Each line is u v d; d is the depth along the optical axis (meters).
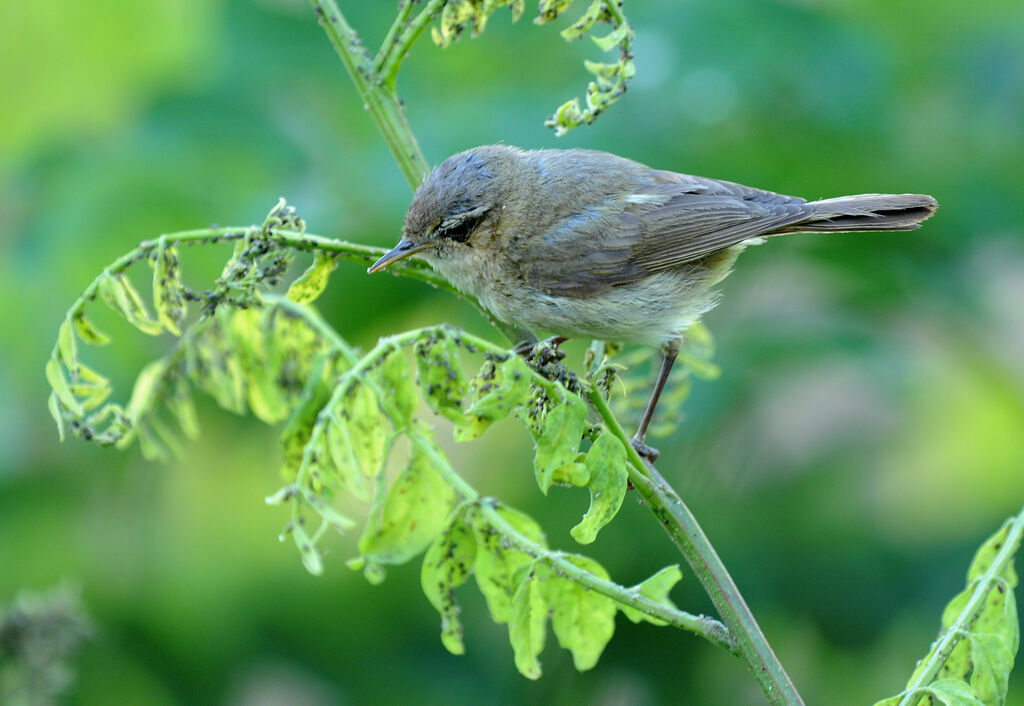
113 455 10.91
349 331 10.27
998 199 10.80
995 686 5.71
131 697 10.45
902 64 11.26
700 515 10.68
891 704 5.60
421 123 10.40
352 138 10.35
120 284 6.06
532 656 5.77
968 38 11.27
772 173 10.55
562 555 5.79
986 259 11.92
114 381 9.91
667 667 11.03
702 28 10.48
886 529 11.50
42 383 10.02
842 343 10.62
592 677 10.98
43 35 10.62
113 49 10.78
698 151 10.53
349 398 6.32
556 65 10.97
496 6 6.73
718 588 5.77
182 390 7.07
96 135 10.45
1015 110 11.14
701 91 10.45
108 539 10.89
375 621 11.00
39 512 10.70
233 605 10.88
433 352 5.73
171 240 6.08
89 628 7.90
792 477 11.21
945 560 11.20
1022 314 11.88
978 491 12.22
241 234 6.16
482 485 11.69
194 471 11.21
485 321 10.55
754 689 11.19
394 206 9.92
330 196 10.03
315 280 6.59
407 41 6.87
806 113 10.56
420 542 6.27
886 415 11.74
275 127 10.27
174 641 10.69
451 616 6.06
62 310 9.88
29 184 10.20
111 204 9.79
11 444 10.41
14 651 7.61
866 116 10.56
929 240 10.98
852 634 11.01
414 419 6.17
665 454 10.51
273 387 6.99
